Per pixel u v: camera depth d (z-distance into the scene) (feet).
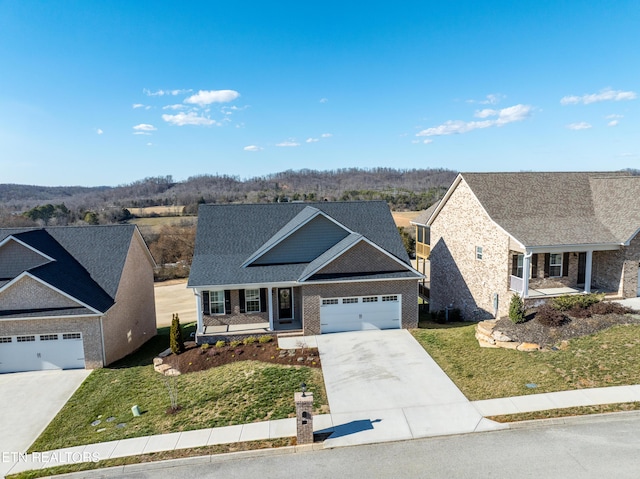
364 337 65.72
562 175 82.79
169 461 36.88
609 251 71.20
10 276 68.03
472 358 54.95
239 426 42.06
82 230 79.87
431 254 99.50
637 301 66.80
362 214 81.92
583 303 61.57
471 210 79.36
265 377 52.49
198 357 61.16
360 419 41.96
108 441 41.06
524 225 69.97
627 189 73.61
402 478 33.24
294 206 83.76
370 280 67.46
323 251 73.15
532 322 59.82
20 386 57.31
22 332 62.18
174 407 47.21
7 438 43.98
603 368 47.96
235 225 78.84
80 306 63.00
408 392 47.01
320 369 54.29
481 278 76.64
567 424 39.34
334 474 34.19
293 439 39.22
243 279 67.05
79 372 62.28
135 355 73.46
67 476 36.09
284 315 73.92
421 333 66.95
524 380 47.52
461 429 39.42
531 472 33.09
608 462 33.83
